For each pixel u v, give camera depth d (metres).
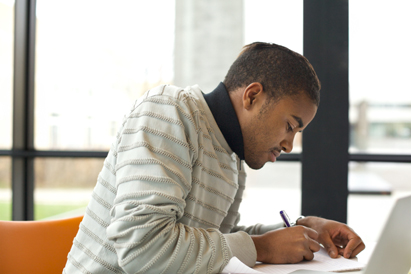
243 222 2.13
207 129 0.85
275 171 2.13
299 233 0.80
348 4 1.96
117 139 0.82
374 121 2.07
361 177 2.07
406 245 0.62
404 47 2.03
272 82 0.82
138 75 2.25
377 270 0.55
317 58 1.99
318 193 2.00
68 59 2.28
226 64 2.18
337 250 0.88
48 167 2.29
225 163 0.89
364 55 2.05
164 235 0.64
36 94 2.31
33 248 1.02
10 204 2.29
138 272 0.65
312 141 2.00
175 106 0.77
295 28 2.12
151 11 2.22
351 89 2.07
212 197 0.86
